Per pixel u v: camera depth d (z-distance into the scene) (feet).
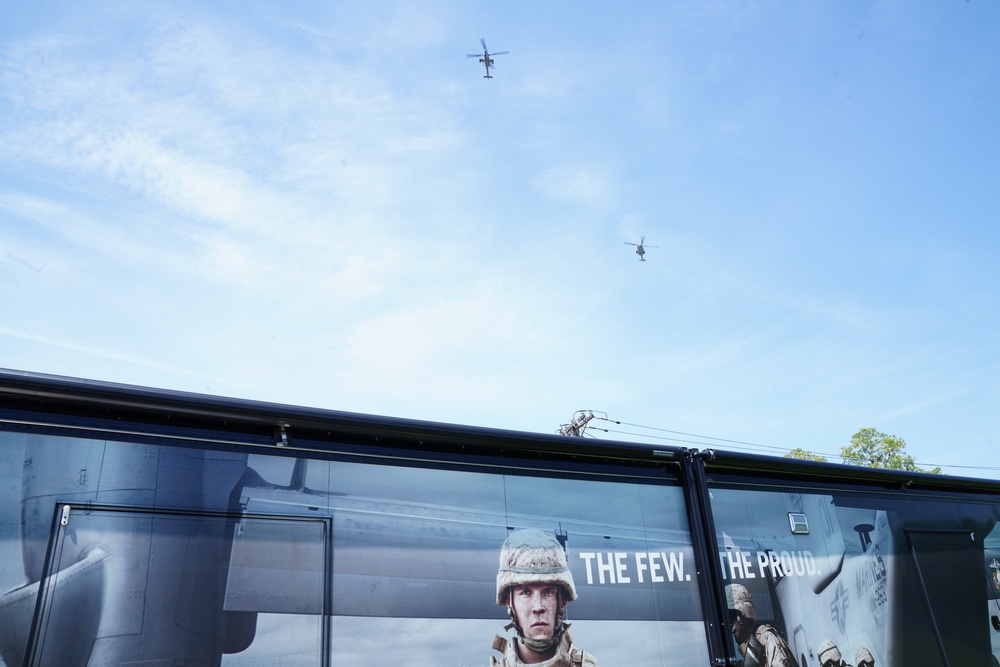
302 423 13.70
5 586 10.89
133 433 12.48
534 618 14.89
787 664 17.87
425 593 13.99
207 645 12.00
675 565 16.93
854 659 19.03
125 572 11.75
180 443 12.79
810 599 18.85
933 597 21.16
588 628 15.43
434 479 14.83
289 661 12.52
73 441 11.99
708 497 17.70
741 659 17.22
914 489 22.26
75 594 11.32
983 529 23.29
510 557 15.05
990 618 22.11
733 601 17.58
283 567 12.94
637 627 15.98
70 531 11.55
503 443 15.52
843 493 20.68
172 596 11.96
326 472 13.85
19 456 11.53
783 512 19.29
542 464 16.14
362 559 13.64
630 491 17.01
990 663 21.48
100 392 12.16
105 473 12.05
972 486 23.32
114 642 11.37
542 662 14.73
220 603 12.28
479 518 15.01
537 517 15.65
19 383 11.60
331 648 12.91
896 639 19.99
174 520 12.34
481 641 14.24
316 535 13.39
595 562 15.97
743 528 18.47
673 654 16.20
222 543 12.59
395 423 14.39
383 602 13.56
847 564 19.90
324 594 13.12
